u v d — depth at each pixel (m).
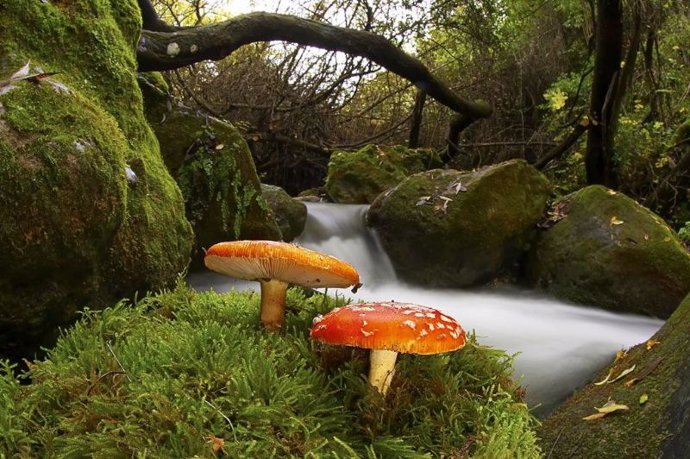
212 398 1.89
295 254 2.17
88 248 2.38
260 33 6.38
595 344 4.37
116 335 2.33
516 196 6.25
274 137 10.16
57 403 1.93
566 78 10.23
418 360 2.35
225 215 4.70
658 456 2.18
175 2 10.62
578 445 2.46
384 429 2.00
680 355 2.51
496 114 12.01
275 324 2.57
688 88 8.73
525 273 6.42
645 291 5.32
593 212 5.92
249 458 1.67
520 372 3.78
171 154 4.52
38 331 2.38
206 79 9.96
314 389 2.06
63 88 2.51
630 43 7.49
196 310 2.76
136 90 3.47
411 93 12.54
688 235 6.63
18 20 2.87
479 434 2.02
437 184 6.49
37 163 2.16
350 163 8.73
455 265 6.16
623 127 8.26
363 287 6.17
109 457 1.64
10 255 2.12
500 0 9.98
